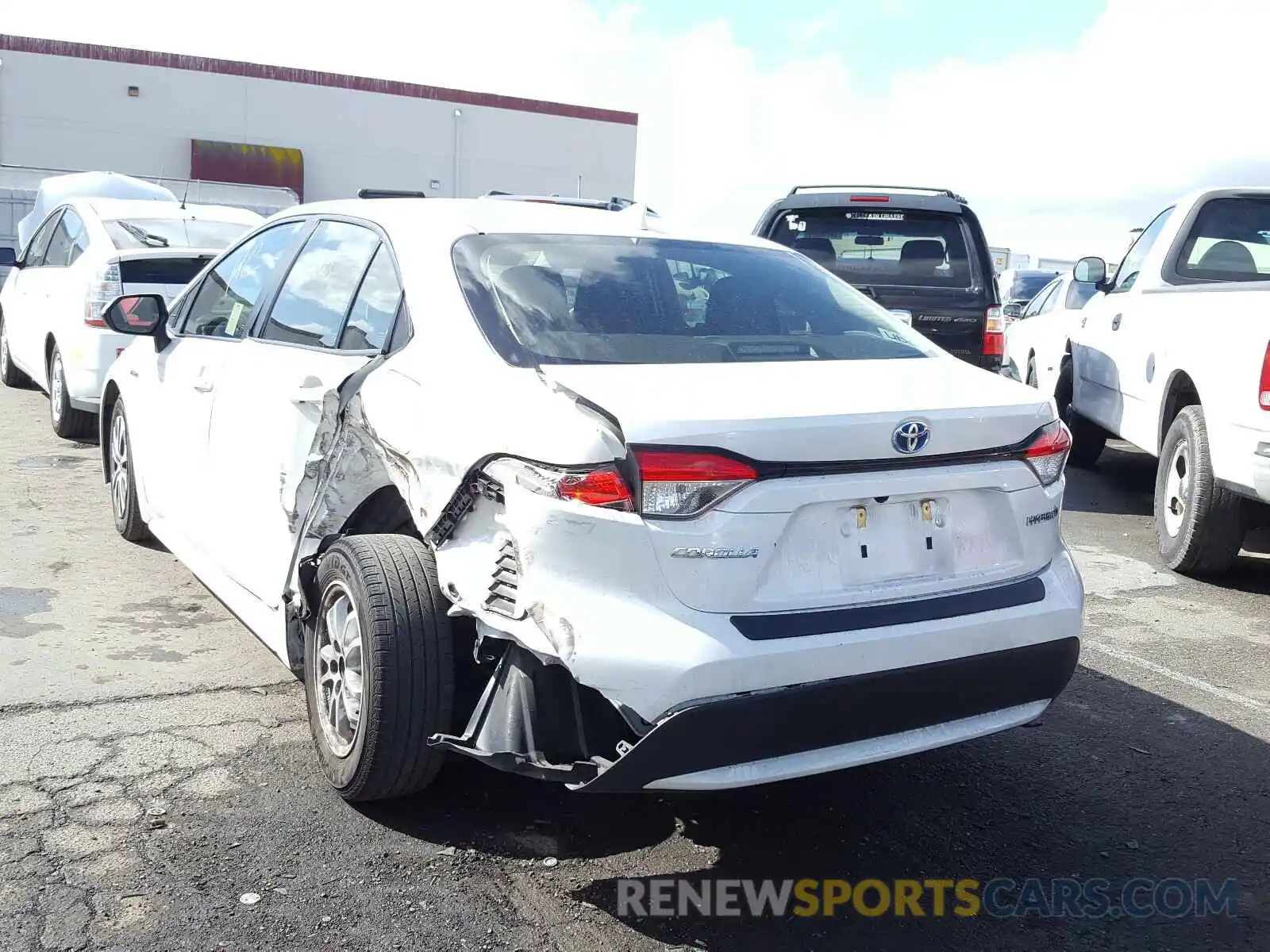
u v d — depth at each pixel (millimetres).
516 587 2861
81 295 8508
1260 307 5559
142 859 3096
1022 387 3377
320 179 34781
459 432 3039
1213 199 7410
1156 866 3299
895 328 3842
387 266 3740
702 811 3545
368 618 3199
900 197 8344
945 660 2969
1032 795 3717
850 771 3857
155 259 8484
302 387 3760
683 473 2697
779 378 3117
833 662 2797
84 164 32344
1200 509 5941
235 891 2969
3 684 4238
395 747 3219
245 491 4156
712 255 3916
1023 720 3234
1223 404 5652
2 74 31234
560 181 37656
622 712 2738
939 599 3006
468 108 36062
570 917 2947
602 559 2715
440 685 3223
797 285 3920
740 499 2746
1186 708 4438
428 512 3096
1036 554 3230
